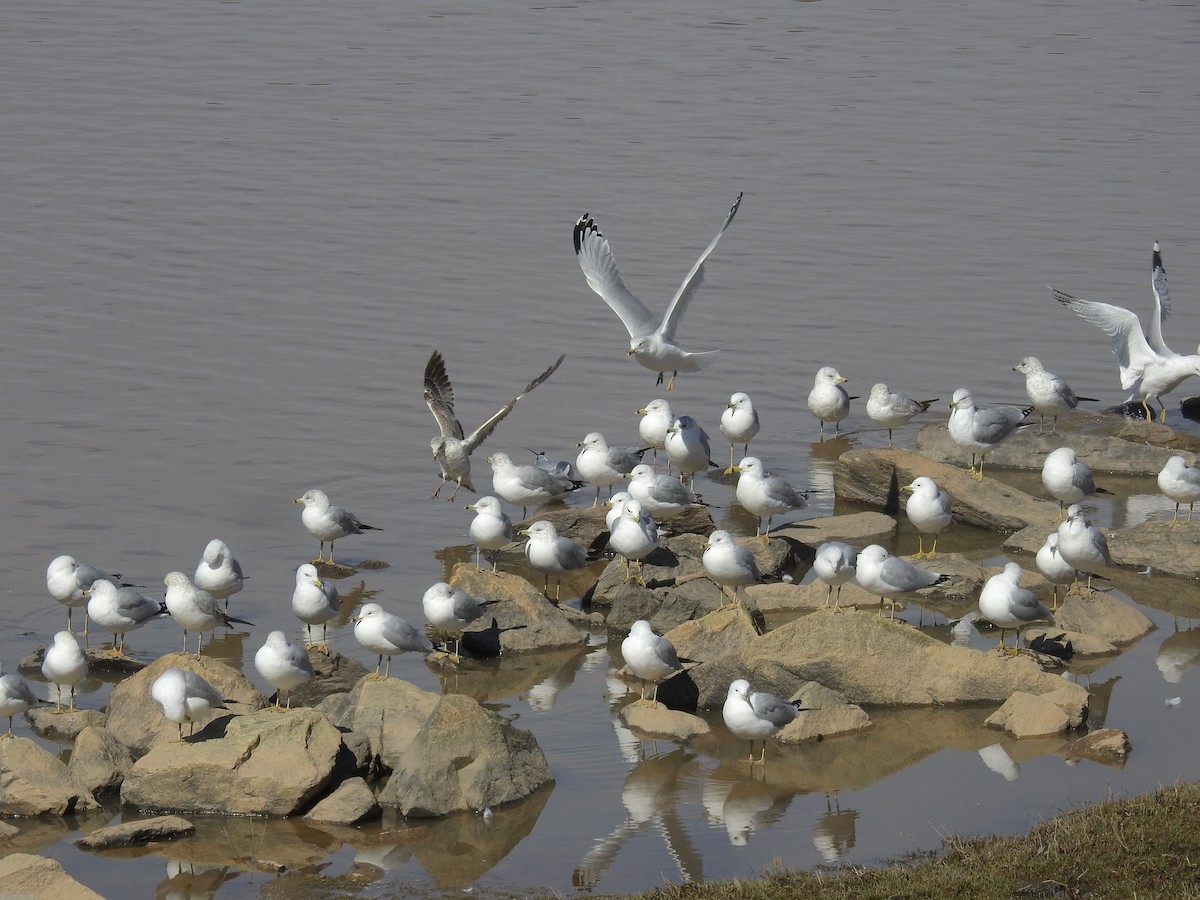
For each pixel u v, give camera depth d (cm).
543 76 7375
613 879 1727
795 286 4675
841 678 2216
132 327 4166
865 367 4022
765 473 2869
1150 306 4500
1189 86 7338
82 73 7075
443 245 4991
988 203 5562
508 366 3981
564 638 2484
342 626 2534
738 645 2312
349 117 6544
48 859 1672
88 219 5106
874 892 1596
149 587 2650
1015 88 7288
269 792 1898
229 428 3497
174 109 6550
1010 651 2330
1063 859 1638
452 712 1958
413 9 8794
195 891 1722
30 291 4422
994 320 4397
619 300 2645
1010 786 1939
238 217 5197
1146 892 1558
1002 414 3184
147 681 2153
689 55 7869
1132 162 6106
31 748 1956
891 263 4897
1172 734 2094
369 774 2005
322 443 3428
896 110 6881
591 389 3847
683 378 3947
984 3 9306
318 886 1728
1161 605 2605
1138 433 3500
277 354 4006
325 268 4731
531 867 1764
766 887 1630
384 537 2938
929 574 2431
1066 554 2484
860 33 8462
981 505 3005
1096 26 8681
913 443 3522
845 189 5712
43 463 3253
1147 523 2845
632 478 2878
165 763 1931
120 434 3434
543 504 3131
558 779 1998
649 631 2189
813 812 1884
